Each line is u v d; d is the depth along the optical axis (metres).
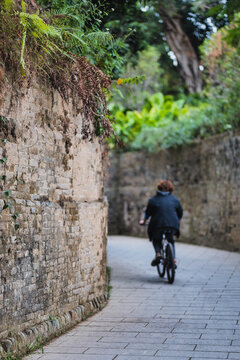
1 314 6.89
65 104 9.18
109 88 10.50
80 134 9.88
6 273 7.03
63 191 9.13
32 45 7.47
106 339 8.30
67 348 7.78
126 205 28.14
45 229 8.26
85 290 9.98
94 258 10.52
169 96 29.73
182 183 24.30
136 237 27.27
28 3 7.76
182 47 23.56
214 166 21.66
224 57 20.50
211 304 10.84
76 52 9.16
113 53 10.19
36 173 8.10
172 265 13.38
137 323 9.35
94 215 10.51
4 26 6.83
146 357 7.30
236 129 20.12
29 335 7.53
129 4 13.83
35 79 8.02
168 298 11.56
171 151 24.98
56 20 8.23
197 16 21.03
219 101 20.89
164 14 19.61
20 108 7.61
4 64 7.09
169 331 8.75
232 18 12.59
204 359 7.15
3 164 7.13
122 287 13.01
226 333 8.55
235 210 20.02
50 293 8.42
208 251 20.38
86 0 9.60
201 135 22.89
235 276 14.36
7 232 7.08
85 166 10.19
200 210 22.88
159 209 14.30
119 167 28.48
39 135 8.21
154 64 25.50
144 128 27.17
